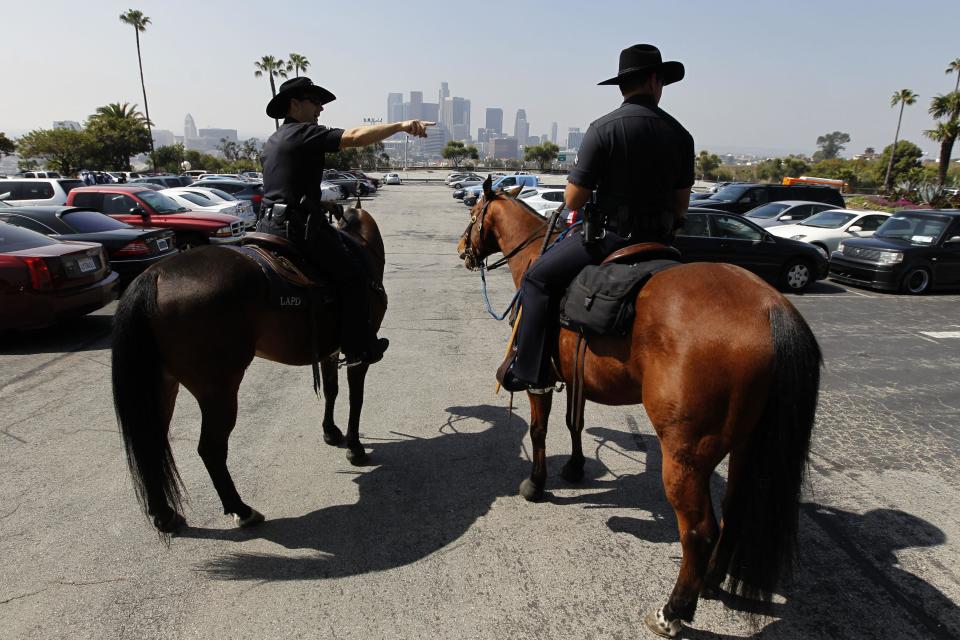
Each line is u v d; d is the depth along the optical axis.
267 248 3.38
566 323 2.87
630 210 2.83
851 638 2.63
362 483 3.93
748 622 2.73
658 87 2.90
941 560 3.18
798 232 13.84
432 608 2.79
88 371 6.10
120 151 47.62
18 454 4.28
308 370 6.27
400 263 13.25
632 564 3.13
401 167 102.25
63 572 3.01
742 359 2.18
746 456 2.31
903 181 56.09
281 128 3.42
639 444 4.57
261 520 3.44
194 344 2.96
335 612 2.75
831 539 3.37
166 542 3.22
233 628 2.65
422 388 5.69
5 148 45.19
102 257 7.54
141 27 47.19
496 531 3.41
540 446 3.61
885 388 5.88
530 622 2.70
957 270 10.91
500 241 4.14
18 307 6.55
